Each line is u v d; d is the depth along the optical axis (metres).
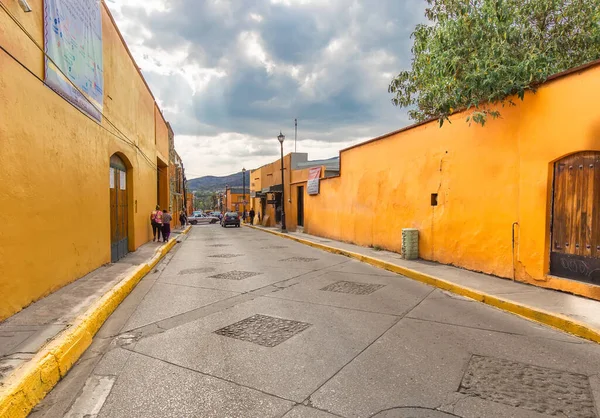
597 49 10.08
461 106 9.52
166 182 26.67
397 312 6.28
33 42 6.10
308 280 9.08
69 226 7.67
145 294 7.82
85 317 5.38
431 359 4.34
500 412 3.21
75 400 3.54
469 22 8.56
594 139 6.32
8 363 3.79
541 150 7.30
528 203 7.61
